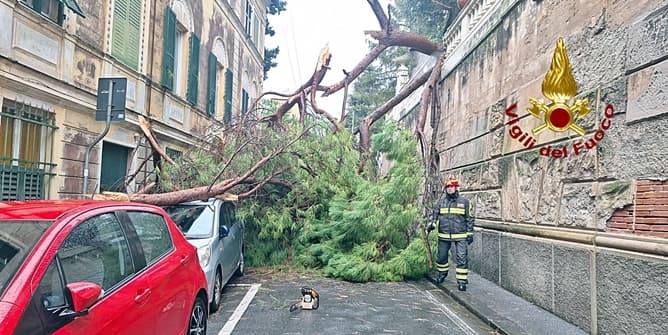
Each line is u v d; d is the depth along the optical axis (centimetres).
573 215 654
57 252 312
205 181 959
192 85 1446
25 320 266
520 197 819
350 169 1083
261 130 1070
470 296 801
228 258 818
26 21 757
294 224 1043
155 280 400
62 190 862
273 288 881
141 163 1105
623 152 558
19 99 753
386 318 692
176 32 1394
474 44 1084
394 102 1317
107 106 685
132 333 346
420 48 1305
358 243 1021
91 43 939
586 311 605
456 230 873
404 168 986
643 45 526
